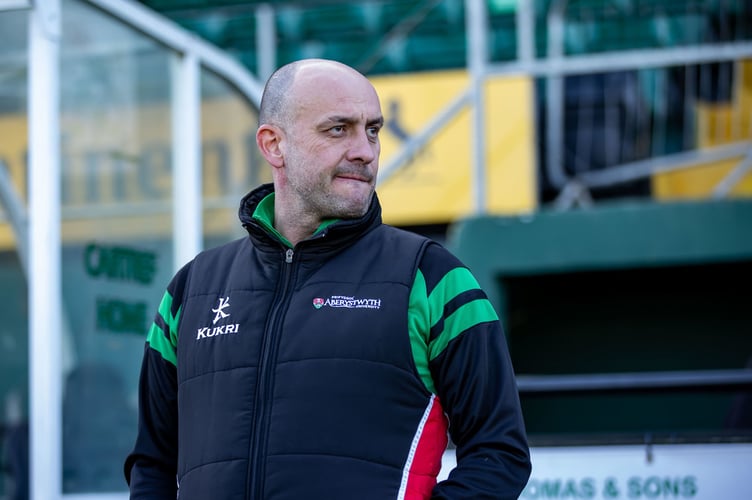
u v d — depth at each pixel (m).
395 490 5.72
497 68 20.44
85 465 11.52
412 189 20.95
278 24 23.52
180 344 6.38
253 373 5.98
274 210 6.63
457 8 22.91
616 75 20.66
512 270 18.50
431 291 6.01
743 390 10.05
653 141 20.50
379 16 23.27
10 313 13.48
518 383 10.48
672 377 10.16
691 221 18.02
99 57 12.30
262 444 5.81
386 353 5.86
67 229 11.70
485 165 20.19
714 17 21.05
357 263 6.14
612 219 18.28
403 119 21.16
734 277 19.53
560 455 9.40
